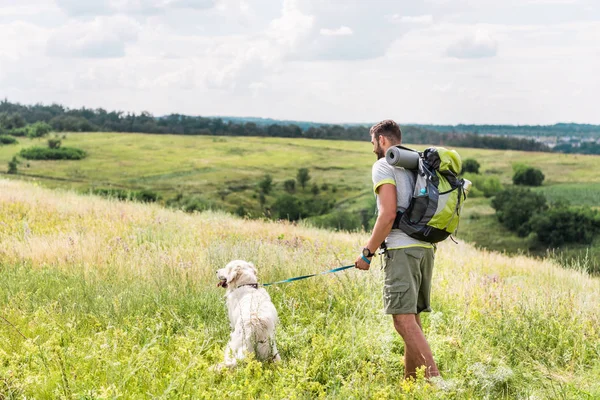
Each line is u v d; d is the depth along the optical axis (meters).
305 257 8.41
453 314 6.44
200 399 3.95
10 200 13.64
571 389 4.59
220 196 124.38
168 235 10.91
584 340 5.74
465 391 4.34
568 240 82.81
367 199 120.06
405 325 4.52
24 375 4.20
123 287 6.86
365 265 4.58
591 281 10.23
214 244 9.28
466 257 12.73
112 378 4.16
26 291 6.66
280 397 4.05
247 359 4.43
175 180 138.25
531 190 111.44
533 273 11.23
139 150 174.75
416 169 4.57
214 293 6.65
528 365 5.26
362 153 181.00
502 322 5.96
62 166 150.38
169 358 4.76
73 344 4.96
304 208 113.31
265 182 129.50
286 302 6.29
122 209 14.26
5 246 8.98
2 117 194.38
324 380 4.68
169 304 6.36
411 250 4.48
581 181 125.88
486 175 130.38
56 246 8.89
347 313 6.24
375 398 4.01
